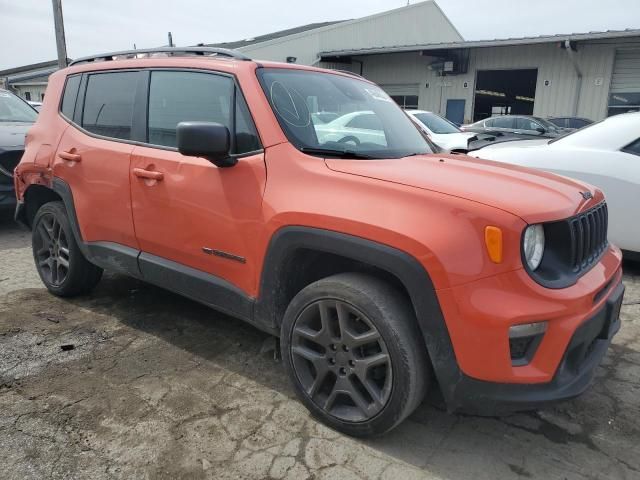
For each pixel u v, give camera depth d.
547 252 2.27
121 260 3.46
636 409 2.81
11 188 6.20
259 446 2.43
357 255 2.29
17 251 5.58
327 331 2.47
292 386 2.69
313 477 2.25
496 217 2.11
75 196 3.68
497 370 2.11
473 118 21.17
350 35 25.03
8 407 2.66
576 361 2.32
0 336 3.45
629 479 2.29
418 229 2.16
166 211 3.07
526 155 5.05
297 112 2.86
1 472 2.21
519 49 19.53
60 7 13.98
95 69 3.75
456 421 2.68
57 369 3.06
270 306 2.70
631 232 4.61
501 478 2.28
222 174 2.79
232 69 2.93
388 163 2.63
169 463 2.30
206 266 2.96
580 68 18.41
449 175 2.48
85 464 2.28
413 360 2.25
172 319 3.79
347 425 2.48
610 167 4.63
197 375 3.04
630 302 4.26
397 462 2.36
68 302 4.07
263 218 2.61
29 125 7.17
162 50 3.42
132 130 3.36
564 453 2.46
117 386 2.89
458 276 2.10
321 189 2.45
